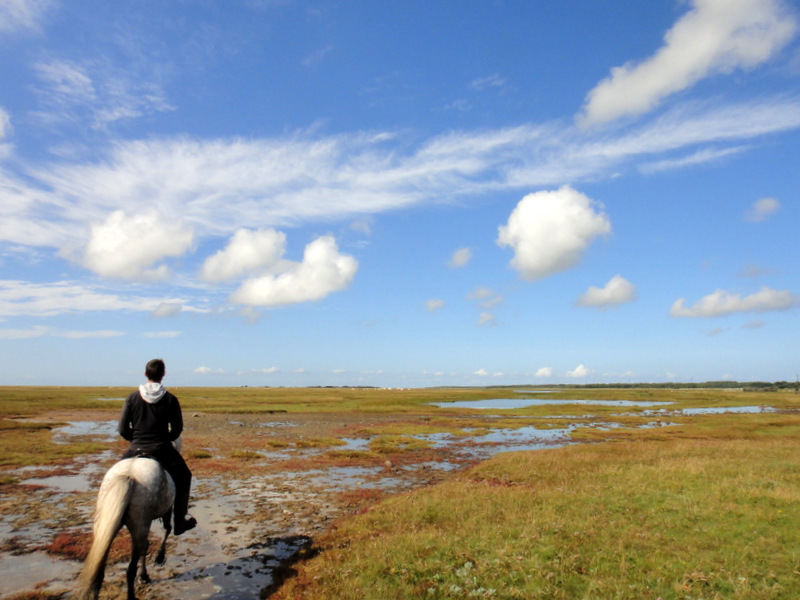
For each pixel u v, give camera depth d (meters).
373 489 16.83
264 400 78.88
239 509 14.03
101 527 6.58
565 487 15.09
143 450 8.12
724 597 7.25
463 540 9.90
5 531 11.56
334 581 8.17
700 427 39.00
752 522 10.50
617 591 7.38
